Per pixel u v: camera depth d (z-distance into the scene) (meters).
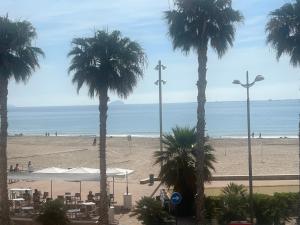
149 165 52.28
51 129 173.88
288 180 40.06
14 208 29.03
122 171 29.11
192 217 26.69
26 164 55.66
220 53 23.62
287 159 55.66
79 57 24.03
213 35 23.02
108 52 23.77
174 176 26.70
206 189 35.06
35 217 26.09
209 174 26.92
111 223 25.92
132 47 24.33
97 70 23.91
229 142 82.00
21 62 24.44
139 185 38.75
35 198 30.41
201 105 22.80
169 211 26.67
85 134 138.62
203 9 22.55
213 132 129.12
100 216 24.09
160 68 37.97
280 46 24.97
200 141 22.72
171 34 23.28
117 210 29.28
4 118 24.58
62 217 24.14
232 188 25.75
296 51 24.75
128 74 24.36
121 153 66.62
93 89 24.28
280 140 86.94
